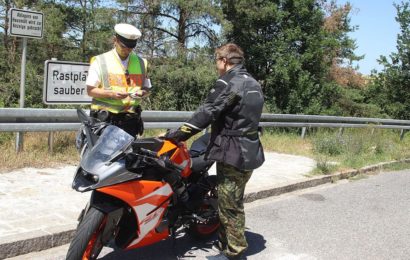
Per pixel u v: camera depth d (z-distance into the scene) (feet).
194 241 16.97
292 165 31.35
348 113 87.71
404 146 48.62
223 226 15.31
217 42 74.18
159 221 13.87
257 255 16.43
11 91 60.34
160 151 13.83
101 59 15.99
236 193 14.75
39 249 14.92
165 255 15.58
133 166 12.53
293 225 19.97
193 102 65.87
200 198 15.58
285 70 75.92
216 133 14.47
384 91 86.43
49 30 69.41
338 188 27.58
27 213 16.79
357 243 18.29
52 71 25.48
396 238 19.17
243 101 13.98
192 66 68.80
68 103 26.27
